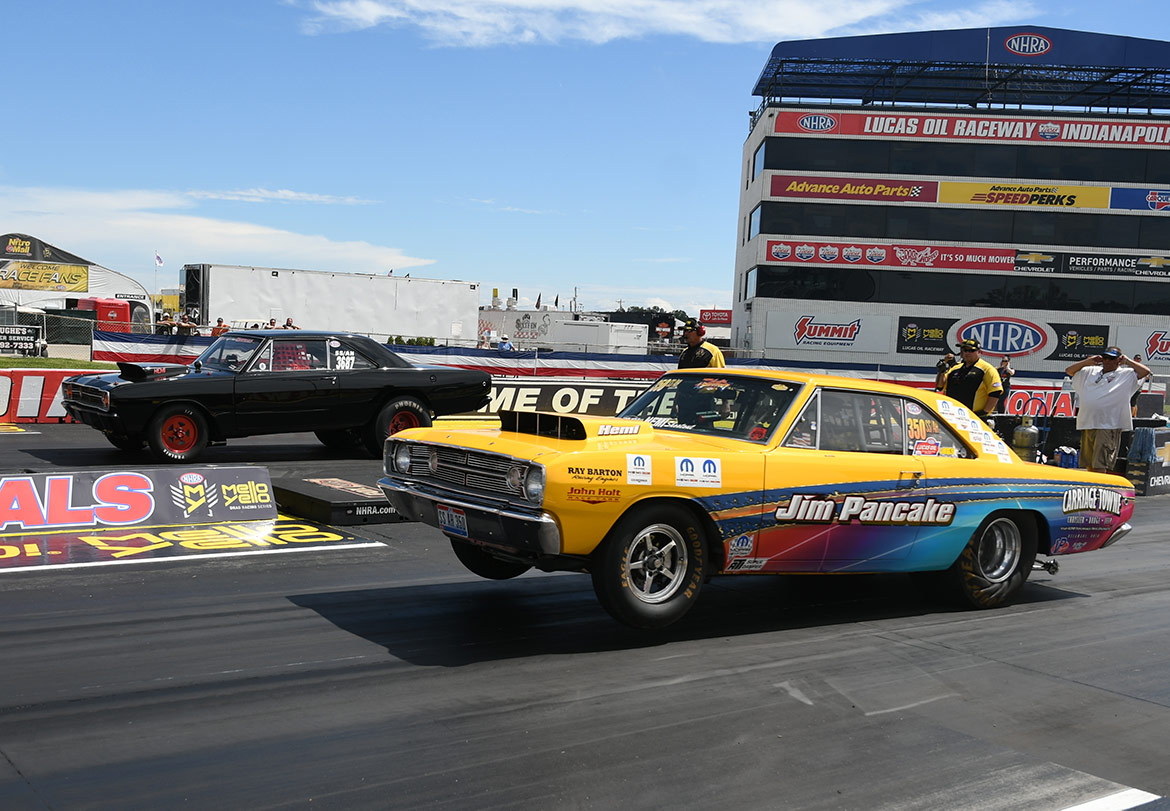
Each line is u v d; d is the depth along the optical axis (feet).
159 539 23.45
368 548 23.63
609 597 15.92
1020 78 139.74
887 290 141.08
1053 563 21.97
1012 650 17.24
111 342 74.23
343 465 38.52
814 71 140.05
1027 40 133.90
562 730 12.66
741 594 20.65
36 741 11.74
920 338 141.08
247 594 18.95
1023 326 140.87
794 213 140.56
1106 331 141.08
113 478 25.05
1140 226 140.05
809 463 17.74
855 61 136.05
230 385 36.40
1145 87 141.28
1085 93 142.20
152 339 75.66
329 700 13.44
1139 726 13.71
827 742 12.65
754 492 17.10
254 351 37.40
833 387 18.74
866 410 19.04
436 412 40.86
